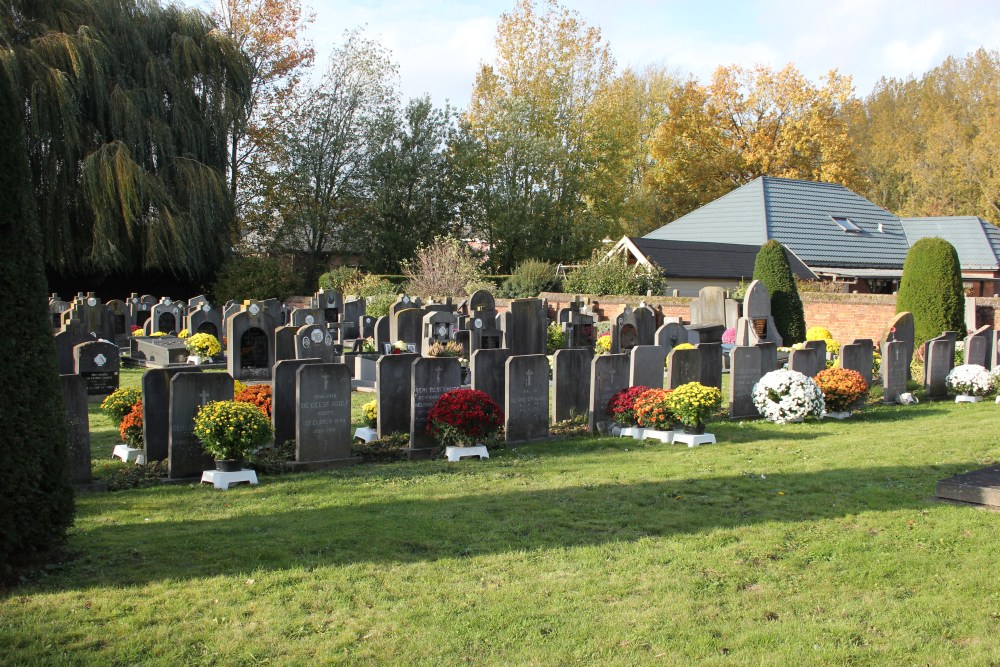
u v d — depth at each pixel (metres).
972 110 54.62
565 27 52.28
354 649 5.10
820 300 27.19
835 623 5.48
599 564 6.55
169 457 9.62
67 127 31.73
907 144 57.81
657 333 20.66
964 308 22.02
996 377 16.52
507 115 48.47
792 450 11.28
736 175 54.59
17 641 5.11
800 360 15.70
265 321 19.73
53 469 6.41
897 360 16.16
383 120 47.06
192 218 35.84
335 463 10.37
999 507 8.04
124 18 35.25
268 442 9.77
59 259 34.09
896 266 40.81
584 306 29.69
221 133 38.56
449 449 10.91
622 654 5.07
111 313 24.33
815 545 6.98
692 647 5.14
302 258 48.31
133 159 34.47
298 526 7.53
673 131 54.59
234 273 38.16
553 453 11.26
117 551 6.78
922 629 5.40
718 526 7.56
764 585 6.14
